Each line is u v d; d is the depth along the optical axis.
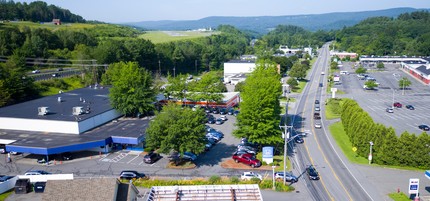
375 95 138.12
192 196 46.09
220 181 56.50
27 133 75.69
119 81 87.19
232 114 106.00
